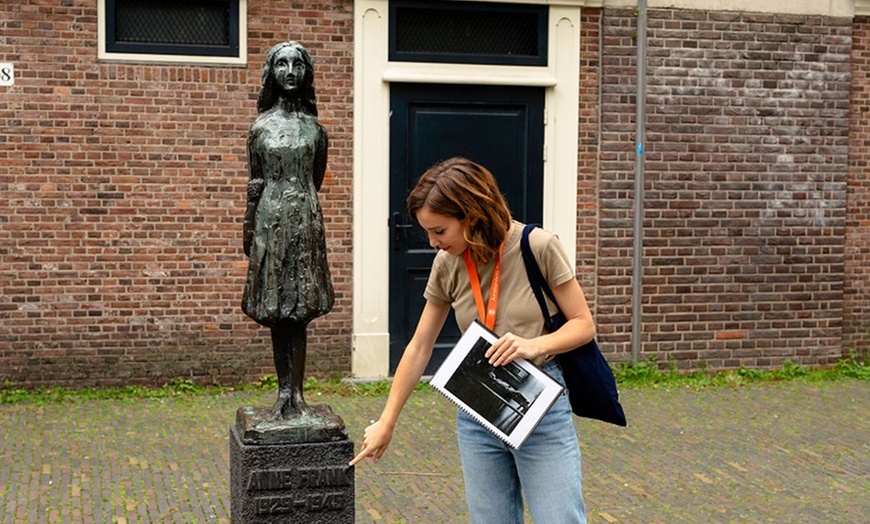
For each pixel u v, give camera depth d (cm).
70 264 808
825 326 943
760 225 921
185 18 817
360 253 855
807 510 557
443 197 313
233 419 743
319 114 842
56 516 529
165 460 635
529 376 318
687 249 908
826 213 935
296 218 446
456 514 546
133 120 809
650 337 907
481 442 336
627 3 882
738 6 902
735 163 912
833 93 928
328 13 836
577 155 889
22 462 625
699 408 797
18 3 786
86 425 718
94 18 798
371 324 862
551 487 323
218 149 823
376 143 852
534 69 877
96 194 808
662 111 895
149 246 819
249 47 823
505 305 325
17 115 792
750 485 601
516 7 868
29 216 799
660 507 560
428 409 779
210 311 832
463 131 873
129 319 820
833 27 923
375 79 847
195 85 817
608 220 894
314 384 848
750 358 929
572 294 322
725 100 906
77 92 800
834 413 786
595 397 327
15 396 794
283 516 437
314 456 438
